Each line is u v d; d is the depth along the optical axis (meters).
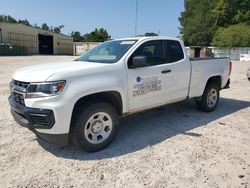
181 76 5.32
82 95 3.74
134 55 4.53
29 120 3.67
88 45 57.84
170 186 3.16
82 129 3.85
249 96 8.69
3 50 37.78
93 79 3.90
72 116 3.84
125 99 4.35
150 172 3.47
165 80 4.98
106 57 4.60
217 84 6.56
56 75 3.60
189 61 5.50
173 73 5.12
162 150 4.14
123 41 5.02
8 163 3.68
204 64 5.91
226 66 6.66
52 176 3.37
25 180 3.27
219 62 6.39
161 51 5.03
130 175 3.39
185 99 5.62
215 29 68.12
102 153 4.04
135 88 4.46
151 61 4.80
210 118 5.91
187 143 4.43
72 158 3.86
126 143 4.42
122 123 5.52
